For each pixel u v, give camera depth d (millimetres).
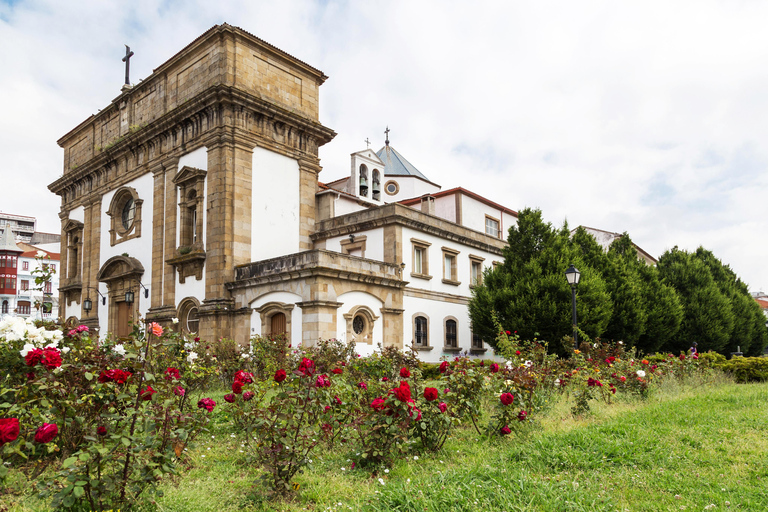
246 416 7668
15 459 6805
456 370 9422
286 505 5871
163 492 5785
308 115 29859
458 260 30906
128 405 6562
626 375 13805
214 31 26266
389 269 24703
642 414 10203
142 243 29938
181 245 26953
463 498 5586
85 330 8992
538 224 26766
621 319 27609
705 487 6223
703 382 16312
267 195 27047
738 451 7602
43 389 5945
